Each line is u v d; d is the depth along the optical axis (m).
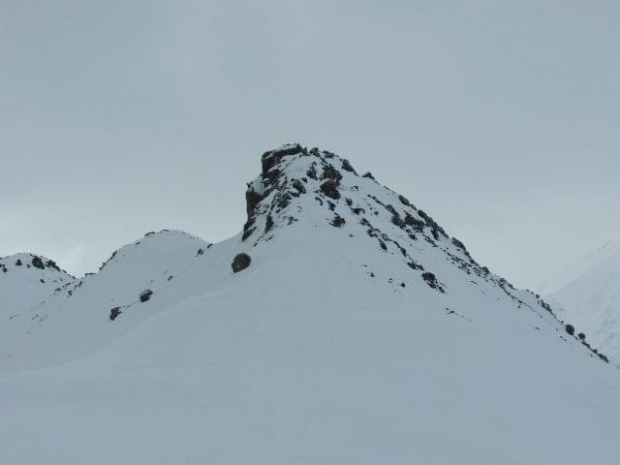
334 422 18.19
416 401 21.66
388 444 16.59
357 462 15.12
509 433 19.31
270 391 21.44
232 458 14.73
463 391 23.41
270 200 68.12
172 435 16.28
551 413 22.25
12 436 15.61
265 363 25.88
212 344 28.95
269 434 16.72
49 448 14.84
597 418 22.75
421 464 15.42
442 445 16.95
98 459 14.29
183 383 22.03
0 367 75.25
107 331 68.50
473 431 18.81
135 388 21.39
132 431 16.52
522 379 26.11
